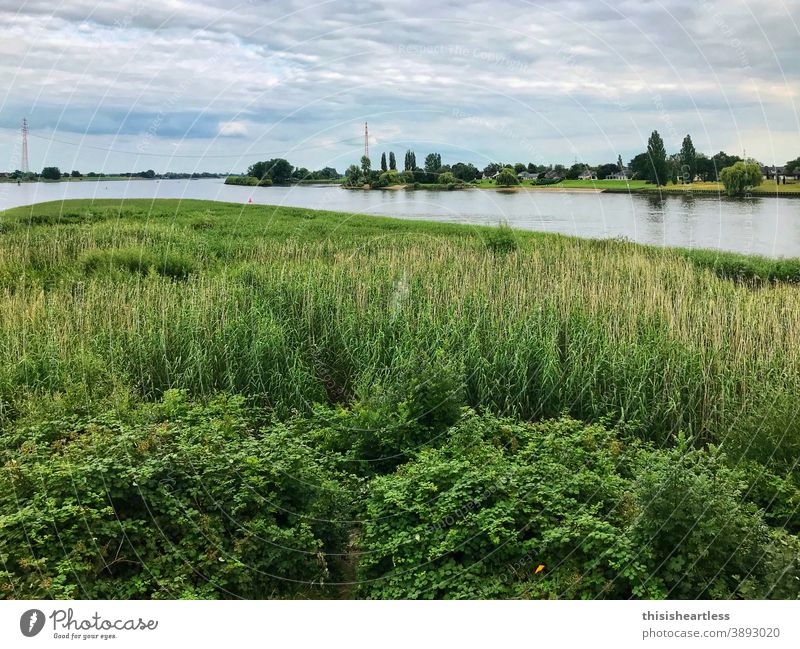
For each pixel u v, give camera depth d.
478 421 9.07
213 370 11.39
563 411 10.07
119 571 6.50
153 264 17.45
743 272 18.89
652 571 6.30
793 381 9.85
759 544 6.38
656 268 17.09
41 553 6.17
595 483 7.35
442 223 26.41
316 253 19.25
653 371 10.91
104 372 10.61
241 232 23.59
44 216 26.16
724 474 7.49
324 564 6.98
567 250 19.41
